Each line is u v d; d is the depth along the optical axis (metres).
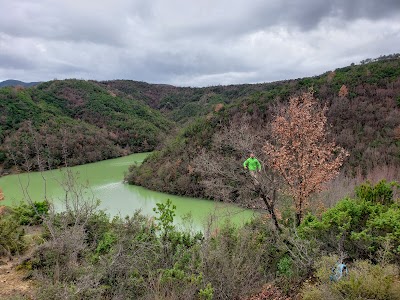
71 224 7.33
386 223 5.42
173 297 4.98
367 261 4.94
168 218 7.12
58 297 4.39
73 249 5.76
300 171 7.88
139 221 7.61
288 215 8.21
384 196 7.00
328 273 4.76
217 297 5.25
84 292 4.64
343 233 5.73
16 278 5.61
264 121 23.78
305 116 8.18
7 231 6.74
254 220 8.41
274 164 8.23
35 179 28.31
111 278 5.35
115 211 21.28
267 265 6.47
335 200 9.79
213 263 5.63
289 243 6.85
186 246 6.96
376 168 21.77
